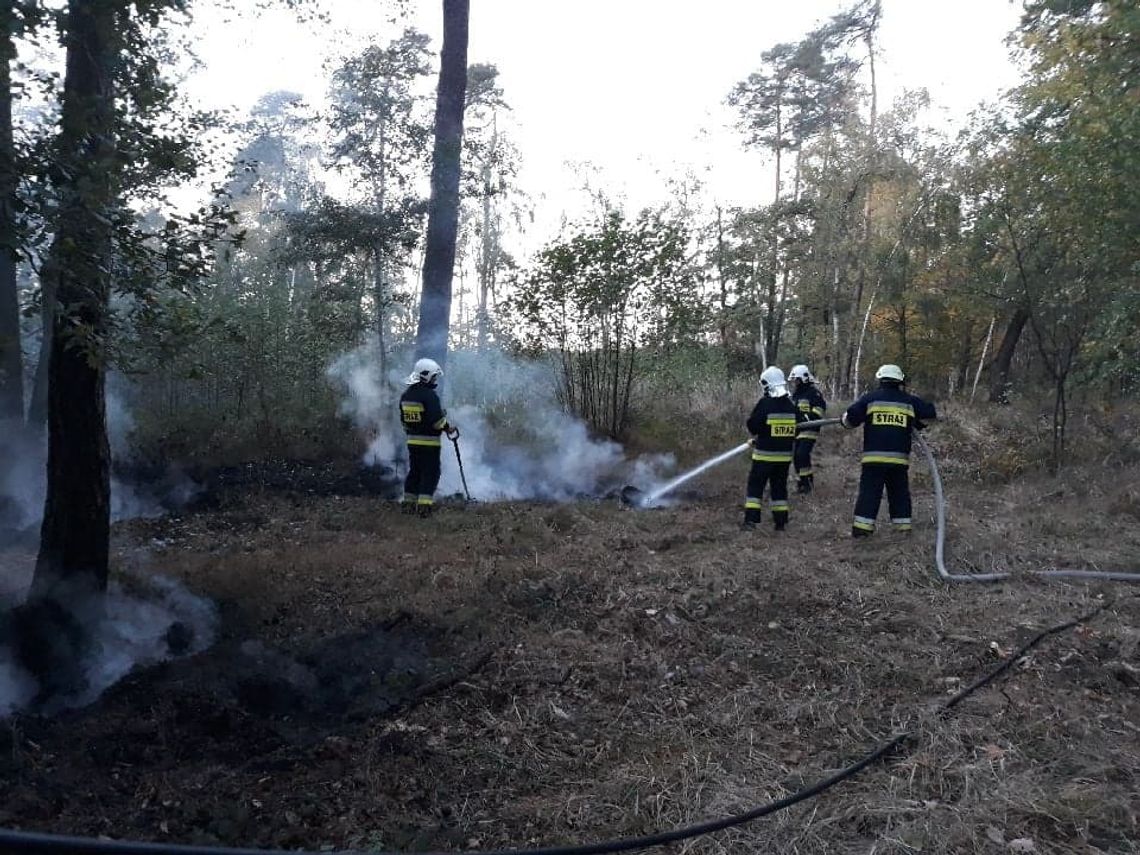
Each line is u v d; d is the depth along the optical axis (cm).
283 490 1038
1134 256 1059
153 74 437
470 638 544
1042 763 397
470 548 748
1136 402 1335
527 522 849
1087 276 1098
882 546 753
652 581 657
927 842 338
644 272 1270
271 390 1359
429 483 921
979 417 1376
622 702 473
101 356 416
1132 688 476
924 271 1905
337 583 644
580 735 439
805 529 856
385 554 722
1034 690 471
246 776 397
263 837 349
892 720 440
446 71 1140
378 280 1307
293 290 1454
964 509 922
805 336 2347
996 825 349
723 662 519
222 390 1362
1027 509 905
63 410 494
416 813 371
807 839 345
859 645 538
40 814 359
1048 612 584
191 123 429
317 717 458
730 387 1572
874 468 793
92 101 382
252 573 655
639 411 1401
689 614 588
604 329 1310
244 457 1141
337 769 401
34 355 976
